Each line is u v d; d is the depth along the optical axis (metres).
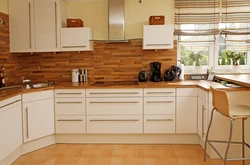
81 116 3.70
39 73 4.34
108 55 4.27
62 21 3.99
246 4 4.06
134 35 4.23
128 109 3.67
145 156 3.28
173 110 3.65
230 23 4.12
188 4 4.11
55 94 3.67
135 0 4.20
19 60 4.21
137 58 4.26
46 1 3.87
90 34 4.00
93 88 3.64
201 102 3.41
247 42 4.17
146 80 4.06
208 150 3.26
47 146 3.69
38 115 3.49
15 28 3.90
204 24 4.13
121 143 3.78
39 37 3.91
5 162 2.93
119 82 4.12
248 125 3.13
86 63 4.30
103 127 3.70
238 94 3.07
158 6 4.19
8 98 2.88
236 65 4.25
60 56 4.30
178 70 4.10
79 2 4.24
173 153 3.38
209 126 2.96
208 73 4.20
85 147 3.63
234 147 3.18
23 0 3.88
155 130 3.68
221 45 4.29
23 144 3.38
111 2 4.00
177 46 4.27
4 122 2.80
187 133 3.68
